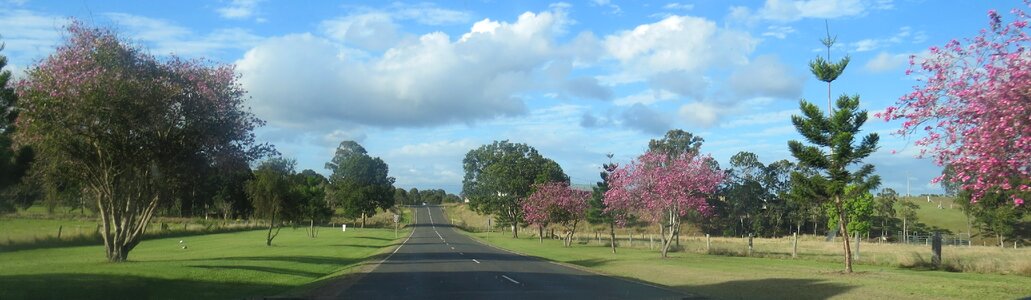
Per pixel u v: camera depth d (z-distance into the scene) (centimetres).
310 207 6225
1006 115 963
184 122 2308
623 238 6362
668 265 2672
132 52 2216
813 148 2227
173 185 2462
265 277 2059
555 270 2503
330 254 3616
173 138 2303
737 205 8438
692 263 2802
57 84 2061
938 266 2555
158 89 2164
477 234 8825
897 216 8100
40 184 2378
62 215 6544
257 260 2816
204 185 2641
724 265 2661
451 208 16662
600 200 5266
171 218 8681
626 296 1581
